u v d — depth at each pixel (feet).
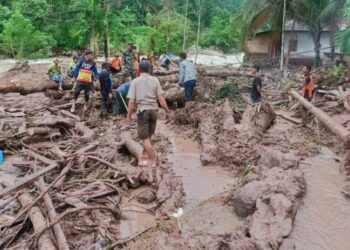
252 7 83.76
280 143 26.89
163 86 46.37
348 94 39.50
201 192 19.67
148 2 159.22
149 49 109.50
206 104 33.68
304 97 37.96
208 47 162.81
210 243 14.06
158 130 31.65
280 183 17.51
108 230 16.30
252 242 13.43
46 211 17.19
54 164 23.15
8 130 31.24
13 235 16.01
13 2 118.83
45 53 107.76
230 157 23.54
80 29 96.37
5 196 19.20
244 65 86.17
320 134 29.78
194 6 169.89
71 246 15.38
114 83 44.80
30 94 47.37
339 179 20.40
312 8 82.38
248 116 30.04
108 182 20.81
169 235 15.28
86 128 31.76
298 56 101.04
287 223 14.48
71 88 46.96
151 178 20.90
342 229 15.31
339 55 91.66
